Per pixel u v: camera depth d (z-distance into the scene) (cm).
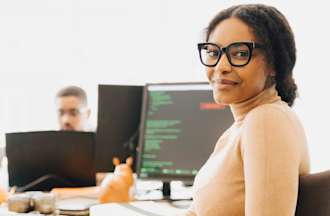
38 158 191
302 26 233
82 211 167
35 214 153
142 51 321
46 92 326
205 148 175
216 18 104
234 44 99
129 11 323
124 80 324
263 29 98
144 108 188
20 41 324
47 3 325
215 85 104
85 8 327
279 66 101
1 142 245
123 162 199
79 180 192
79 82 328
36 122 324
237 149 96
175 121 182
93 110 304
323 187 89
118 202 170
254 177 87
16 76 323
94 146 192
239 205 96
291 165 86
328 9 228
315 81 227
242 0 265
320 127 225
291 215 85
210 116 176
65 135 191
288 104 104
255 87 100
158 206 163
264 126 89
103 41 326
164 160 183
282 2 243
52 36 326
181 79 310
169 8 313
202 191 103
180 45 310
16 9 324
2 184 197
